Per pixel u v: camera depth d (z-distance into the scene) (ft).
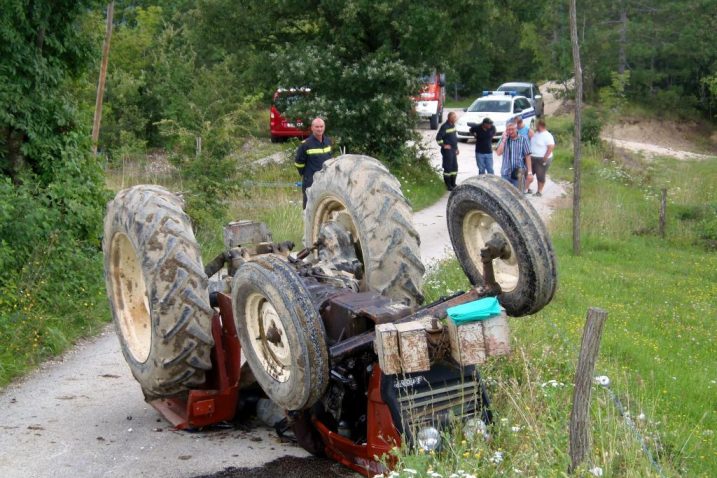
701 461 19.01
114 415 21.93
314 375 15.93
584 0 149.48
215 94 65.87
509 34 188.34
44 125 38.14
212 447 19.60
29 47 37.42
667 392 24.68
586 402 16.07
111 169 61.82
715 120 158.81
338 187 22.08
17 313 28.45
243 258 22.09
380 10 68.23
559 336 26.35
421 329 15.21
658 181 83.15
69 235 35.24
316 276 19.93
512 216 17.81
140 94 88.12
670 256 51.16
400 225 21.08
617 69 153.07
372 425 16.75
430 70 74.02
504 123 101.30
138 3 116.78
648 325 33.63
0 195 32.83
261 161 67.97
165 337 19.35
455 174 68.95
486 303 15.37
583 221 56.85
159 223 19.70
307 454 19.10
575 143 48.75
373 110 71.31
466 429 16.79
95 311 31.89
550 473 15.66
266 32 74.95
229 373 20.07
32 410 22.36
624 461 17.11
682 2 151.53
